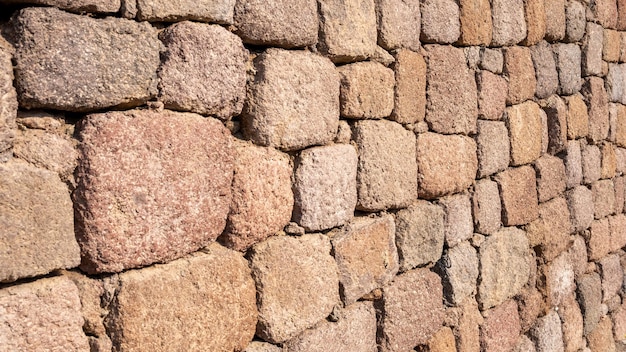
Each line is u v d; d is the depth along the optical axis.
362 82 3.71
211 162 2.79
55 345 2.26
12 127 2.16
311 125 3.34
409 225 4.12
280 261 3.18
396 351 3.95
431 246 4.33
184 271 2.70
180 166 2.65
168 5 2.60
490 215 4.97
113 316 2.46
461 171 4.63
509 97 5.30
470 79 4.78
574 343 6.20
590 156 6.65
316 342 3.37
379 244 3.85
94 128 2.37
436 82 4.40
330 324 3.49
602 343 6.79
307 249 3.33
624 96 7.48
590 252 6.68
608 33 7.07
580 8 6.50
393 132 3.98
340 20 3.55
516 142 5.36
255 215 3.05
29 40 2.19
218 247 2.93
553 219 5.88
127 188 2.46
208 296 2.79
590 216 6.60
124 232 2.46
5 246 2.13
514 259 5.26
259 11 3.05
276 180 3.17
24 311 2.18
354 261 3.64
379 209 3.88
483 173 4.94
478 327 4.82
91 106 2.38
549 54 5.97
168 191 2.60
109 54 2.40
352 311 3.65
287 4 3.19
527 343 5.52
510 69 5.30
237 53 2.90
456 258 4.56
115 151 2.42
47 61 2.23
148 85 2.55
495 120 5.13
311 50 3.44
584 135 6.53
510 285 5.20
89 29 2.34
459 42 4.71
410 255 4.14
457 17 4.64
